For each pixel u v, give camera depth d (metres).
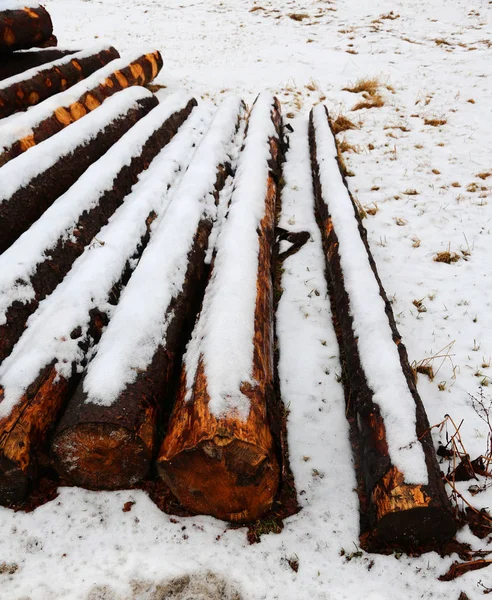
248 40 7.04
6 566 1.37
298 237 2.57
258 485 1.38
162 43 6.93
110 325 1.67
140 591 1.32
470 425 1.72
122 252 2.00
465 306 2.19
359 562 1.38
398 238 2.66
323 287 2.28
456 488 1.52
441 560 1.37
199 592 1.32
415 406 1.53
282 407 1.77
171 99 3.74
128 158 2.66
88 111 3.30
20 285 1.75
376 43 6.67
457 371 1.91
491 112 4.32
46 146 2.39
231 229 2.13
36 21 3.71
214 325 1.59
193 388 1.44
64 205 2.12
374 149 3.73
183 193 2.34
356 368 1.72
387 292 2.28
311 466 1.61
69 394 1.58
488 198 3.00
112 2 9.39
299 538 1.43
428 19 7.81
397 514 1.33
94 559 1.38
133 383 1.49
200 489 1.41
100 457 1.45
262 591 1.33
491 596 1.30
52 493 1.51
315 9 8.69
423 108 4.52
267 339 1.73
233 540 1.43
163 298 1.75
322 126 3.72
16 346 1.65
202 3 9.45
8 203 2.04
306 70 5.75
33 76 3.42
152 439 1.47
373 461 1.45
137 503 1.50
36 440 1.46
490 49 6.18
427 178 3.28
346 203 2.53
